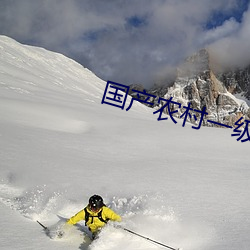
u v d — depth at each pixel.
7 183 8.97
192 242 5.38
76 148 16.28
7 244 4.86
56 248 4.95
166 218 6.37
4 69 63.00
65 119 27.95
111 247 5.02
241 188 9.55
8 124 20.78
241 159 16.39
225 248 5.06
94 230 5.47
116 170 11.74
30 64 90.69
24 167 10.87
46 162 12.00
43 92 49.44
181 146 20.14
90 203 5.40
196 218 6.61
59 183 9.29
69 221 5.50
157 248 5.09
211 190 9.23
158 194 8.59
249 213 7.05
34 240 5.15
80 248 5.07
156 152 17.55
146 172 11.67
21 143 15.34
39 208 6.95
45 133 19.48
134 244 5.13
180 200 8.05
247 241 5.35
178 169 12.53
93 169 11.63
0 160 11.50
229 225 6.24
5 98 32.44
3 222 5.77
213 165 13.83
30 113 27.34
